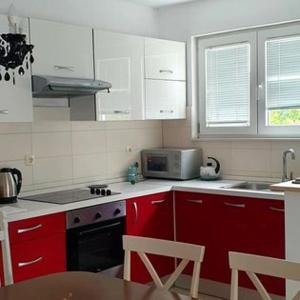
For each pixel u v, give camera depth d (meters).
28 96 3.36
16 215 2.98
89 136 4.23
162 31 4.84
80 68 3.68
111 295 1.92
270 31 4.19
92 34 3.76
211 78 4.62
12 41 2.09
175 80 4.55
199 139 4.64
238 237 3.81
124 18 4.50
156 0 4.49
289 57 4.10
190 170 4.51
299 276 1.88
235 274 2.00
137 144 4.68
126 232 3.77
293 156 3.95
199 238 4.05
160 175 4.56
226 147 4.50
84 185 4.19
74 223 3.36
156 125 4.89
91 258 3.51
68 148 4.07
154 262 4.03
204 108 4.69
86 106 3.89
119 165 4.51
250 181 4.34
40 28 3.40
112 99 3.94
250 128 4.37
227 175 4.51
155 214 4.03
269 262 1.94
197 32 4.59
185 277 4.20
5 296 1.93
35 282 2.10
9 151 3.65
